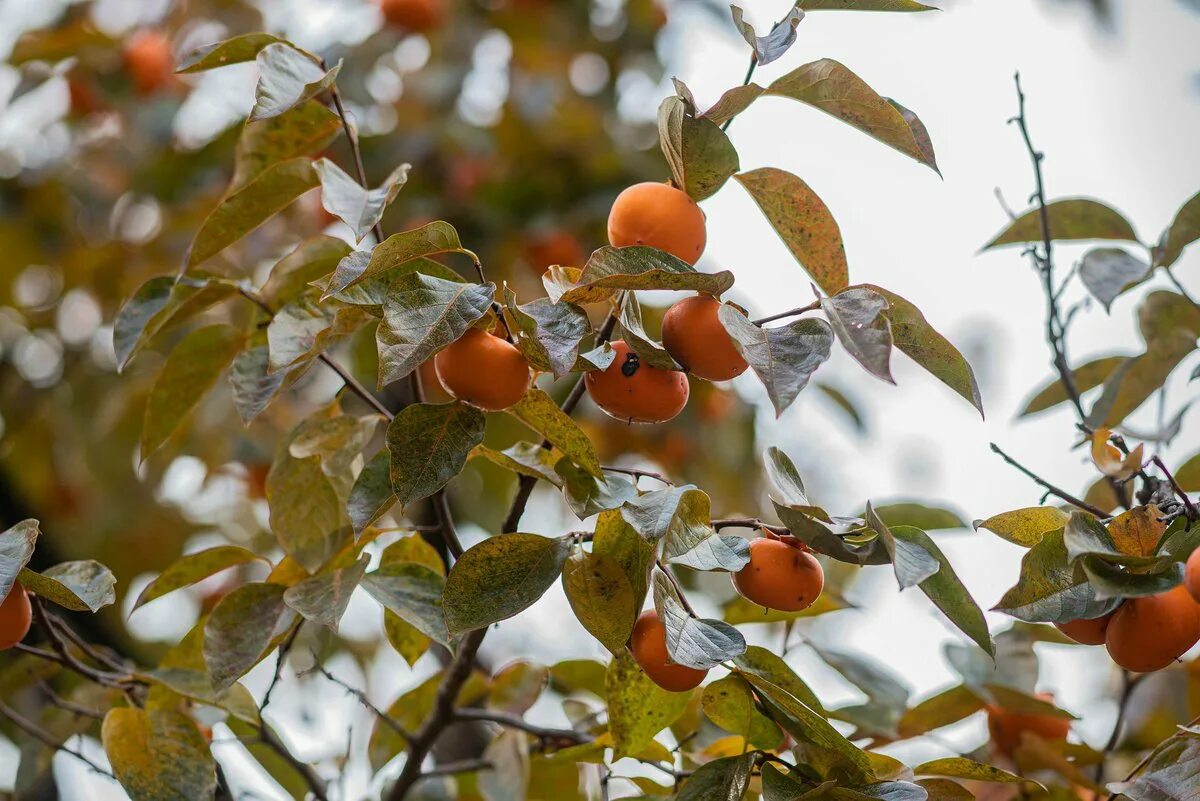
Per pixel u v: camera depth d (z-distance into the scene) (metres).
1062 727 3.44
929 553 3.09
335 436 3.30
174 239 4.91
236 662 3.21
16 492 4.33
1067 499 3.19
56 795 3.67
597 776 3.50
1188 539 3.09
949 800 3.18
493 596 3.12
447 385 3.09
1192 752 3.15
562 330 3.07
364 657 4.37
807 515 3.08
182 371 3.36
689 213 3.14
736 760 3.16
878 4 3.14
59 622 3.29
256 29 5.11
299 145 3.35
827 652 3.45
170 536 4.77
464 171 4.84
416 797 3.48
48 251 5.12
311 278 3.34
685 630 3.10
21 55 4.67
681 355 3.10
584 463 3.13
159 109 4.84
